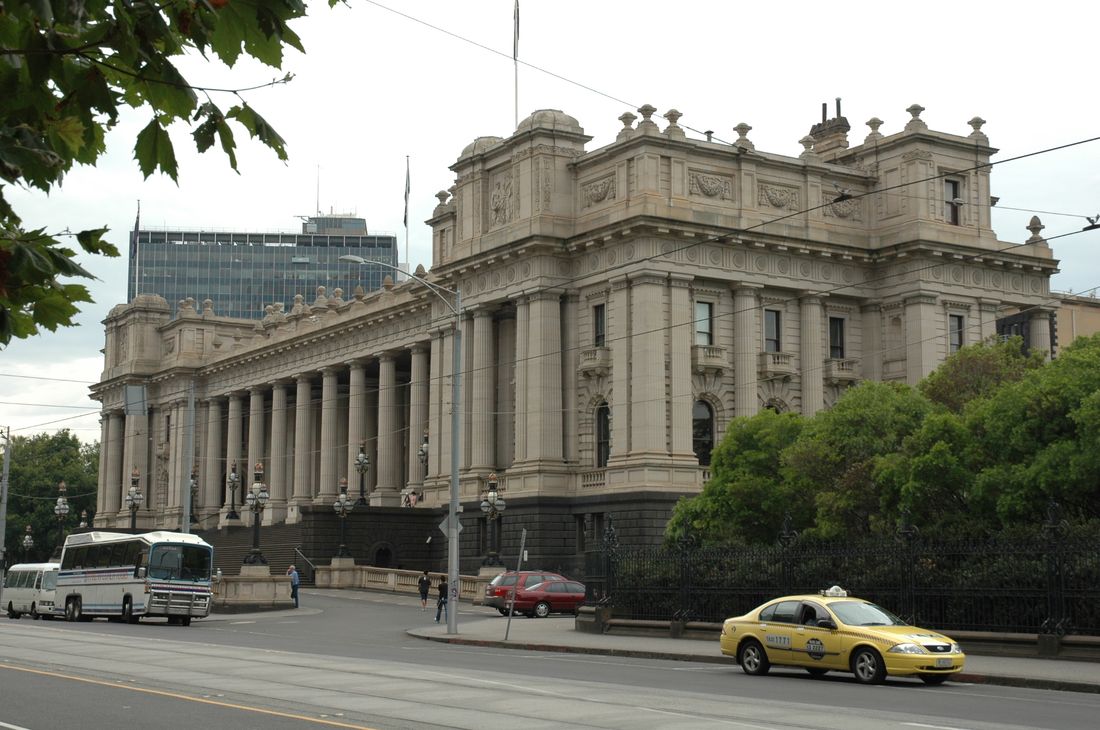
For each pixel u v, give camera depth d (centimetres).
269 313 12312
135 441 13238
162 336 13362
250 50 580
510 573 6209
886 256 7731
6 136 547
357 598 7306
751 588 4181
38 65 551
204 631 4972
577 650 3966
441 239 8812
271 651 3681
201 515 12212
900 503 4306
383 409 9906
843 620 2866
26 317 600
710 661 3491
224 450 12850
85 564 6022
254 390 11894
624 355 7181
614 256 7306
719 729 1856
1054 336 8194
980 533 3950
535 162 7625
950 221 7850
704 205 7356
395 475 9888
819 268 7744
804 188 7719
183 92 573
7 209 571
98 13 553
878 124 8038
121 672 2894
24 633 4603
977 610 3569
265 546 9644
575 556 7325
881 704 2294
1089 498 3925
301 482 10944
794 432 5325
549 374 7494
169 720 1967
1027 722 1994
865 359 7862
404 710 2122
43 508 15875
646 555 4638
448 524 4738
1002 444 4141
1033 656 3316
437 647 4109
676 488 6944
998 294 7944
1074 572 3309
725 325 7450
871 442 4844
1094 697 2533
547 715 2047
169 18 573
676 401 7100
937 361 7619
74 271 572
